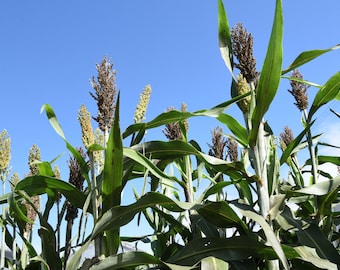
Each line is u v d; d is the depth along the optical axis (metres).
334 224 1.98
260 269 1.75
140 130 1.80
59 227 1.78
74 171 1.90
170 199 1.52
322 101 1.84
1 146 2.34
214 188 1.77
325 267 1.40
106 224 1.54
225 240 1.53
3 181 2.33
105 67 1.80
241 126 1.79
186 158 2.01
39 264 1.82
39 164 1.91
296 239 1.87
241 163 1.64
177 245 1.85
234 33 1.76
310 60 1.79
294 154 2.36
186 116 1.75
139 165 1.96
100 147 1.66
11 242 2.16
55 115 1.70
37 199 2.40
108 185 1.59
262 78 1.55
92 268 1.48
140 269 2.14
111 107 1.78
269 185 1.68
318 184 1.59
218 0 1.83
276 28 1.46
